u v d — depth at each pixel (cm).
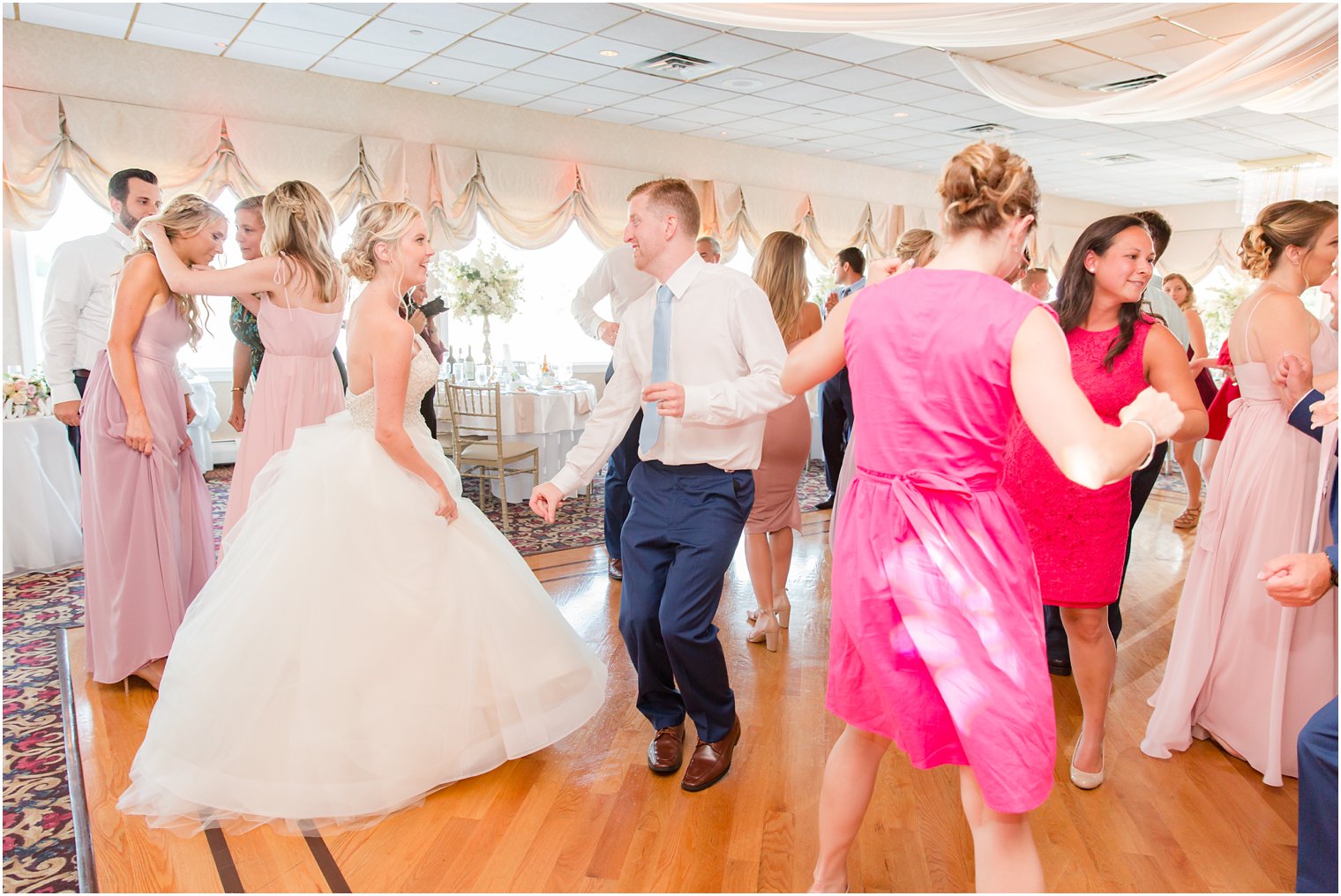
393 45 626
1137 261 216
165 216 276
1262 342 237
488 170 805
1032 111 591
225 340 753
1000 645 133
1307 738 162
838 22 383
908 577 139
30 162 595
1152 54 646
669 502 222
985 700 132
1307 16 393
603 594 395
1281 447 235
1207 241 1429
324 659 213
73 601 375
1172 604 389
